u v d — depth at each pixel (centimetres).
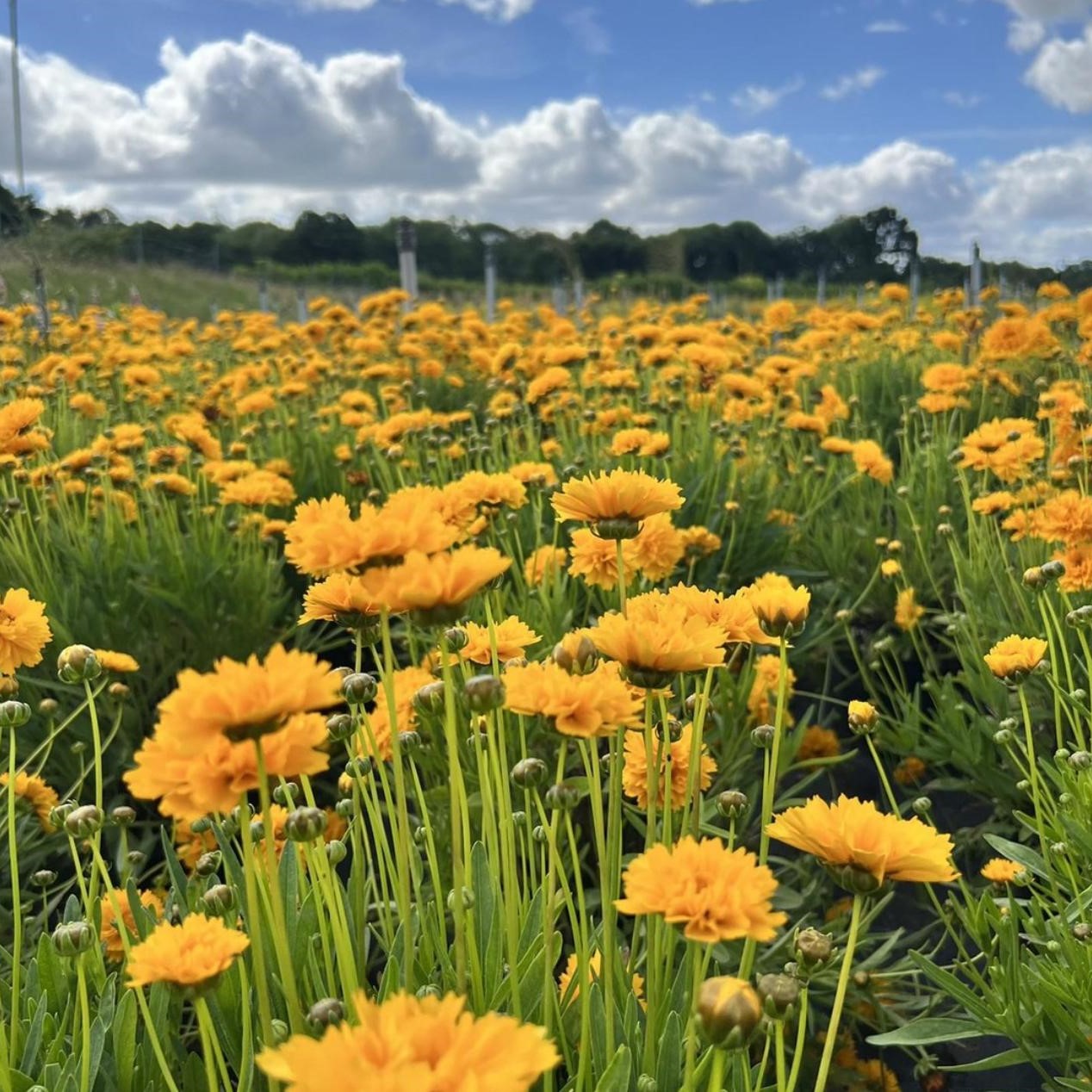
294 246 3067
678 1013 153
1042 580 267
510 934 149
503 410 533
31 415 398
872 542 450
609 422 474
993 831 316
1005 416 616
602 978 166
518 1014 142
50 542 430
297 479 538
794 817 117
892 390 705
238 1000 170
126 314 1191
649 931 145
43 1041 166
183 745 98
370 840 281
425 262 2962
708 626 153
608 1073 126
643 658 133
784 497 503
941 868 112
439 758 285
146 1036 166
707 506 422
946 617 361
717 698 317
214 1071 118
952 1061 273
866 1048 280
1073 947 201
